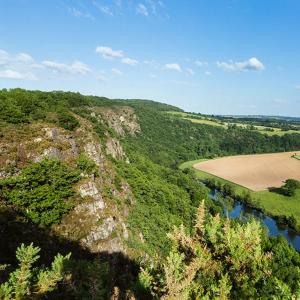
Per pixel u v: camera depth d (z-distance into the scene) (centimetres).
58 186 4078
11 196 3684
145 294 1032
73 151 5353
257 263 1098
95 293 956
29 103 6519
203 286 1025
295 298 852
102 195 4938
